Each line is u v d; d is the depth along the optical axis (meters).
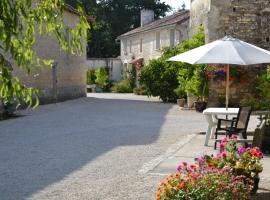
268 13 18.34
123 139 11.61
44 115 18.05
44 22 3.21
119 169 8.00
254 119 15.72
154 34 35.88
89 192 6.50
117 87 39.97
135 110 20.14
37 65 3.46
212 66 18.34
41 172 7.82
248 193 5.05
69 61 27.47
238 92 18.33
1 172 7.84
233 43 9.79
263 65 18.11
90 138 11.80
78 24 3.27
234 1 18.48
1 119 16.53
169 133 12.65
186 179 4.95
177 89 23.05
